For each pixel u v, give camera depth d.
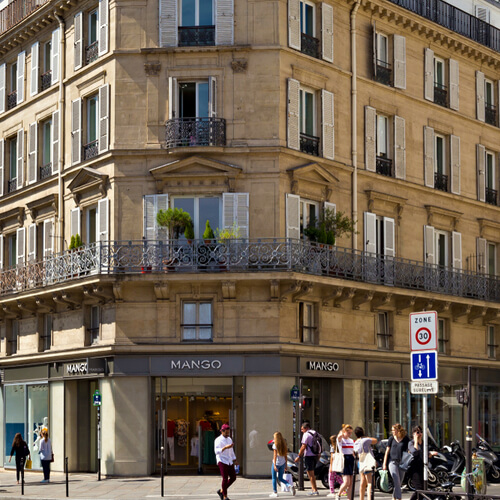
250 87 34.22
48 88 39.22
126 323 33.66
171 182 34.00
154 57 34.56
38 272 37.75
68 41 38.28
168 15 34.59
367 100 38.06
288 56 34.78
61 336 37.06
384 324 38.12
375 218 37.75
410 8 40.62
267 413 32.97
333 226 35.34
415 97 40.28
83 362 35.25
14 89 42.75
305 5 36.25
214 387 33.69
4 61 42.97
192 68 34.34
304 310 34.56
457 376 41.06
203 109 34.47
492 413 43.16
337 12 37.16
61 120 38.03
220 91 34.28
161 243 33.16
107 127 34.88
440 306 39.28
